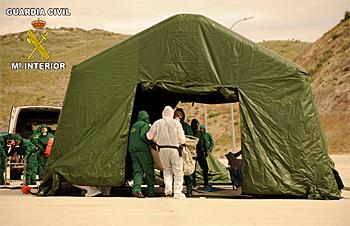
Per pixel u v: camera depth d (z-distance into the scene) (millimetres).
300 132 32719
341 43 156625
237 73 33625
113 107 33625
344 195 35469
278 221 24078
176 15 34375
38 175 45562
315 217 25156
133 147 32906
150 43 34219
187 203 29906
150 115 44312
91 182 32812
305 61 167500
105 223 23531
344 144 117000
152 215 25625
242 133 32844
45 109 52375
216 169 45156
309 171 32281
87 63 34406
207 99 43625
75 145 33469
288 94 33219
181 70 33812
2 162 43906
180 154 32281
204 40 34000
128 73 34000
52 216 25391
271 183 32062
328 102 136000
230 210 27203
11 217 25094
